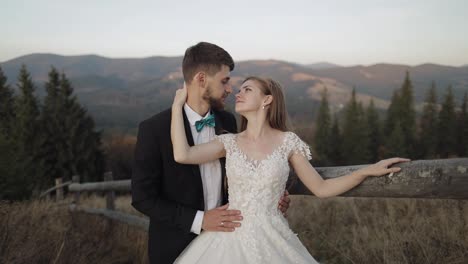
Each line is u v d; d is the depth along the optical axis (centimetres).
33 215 457
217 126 231
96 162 3544
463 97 5006
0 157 778
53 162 3300
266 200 204
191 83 215
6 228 359
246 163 205
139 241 421
